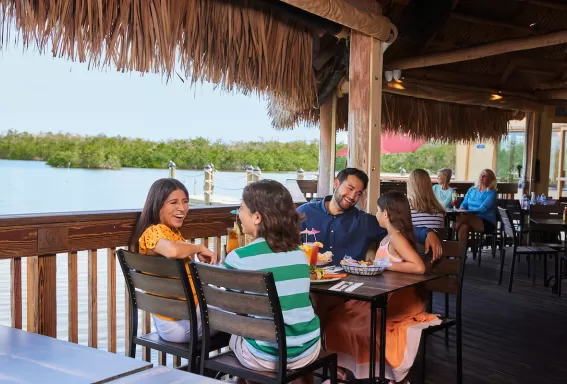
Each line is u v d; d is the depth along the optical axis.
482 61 7.67
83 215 2.80
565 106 8.86
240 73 3.79
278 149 23.91
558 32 5.41
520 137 14.05
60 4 2.69
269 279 2.14
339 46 5.59
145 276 2.61
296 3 3.38
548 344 4.25
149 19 3.11
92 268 2.89
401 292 3.19
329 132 6.77
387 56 6.35
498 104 7.98
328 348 3.15
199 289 2.42
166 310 2.58
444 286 3.29
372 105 4.25
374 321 2.71
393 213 3.16
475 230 7.34
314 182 8.22
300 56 4.25
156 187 2.87
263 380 2.26
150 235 2.74
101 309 4.86
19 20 2.57
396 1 5.23
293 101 4.39
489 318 4.97
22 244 2.57
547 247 6.38
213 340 2.68
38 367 1.32
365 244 3.55
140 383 1.24
